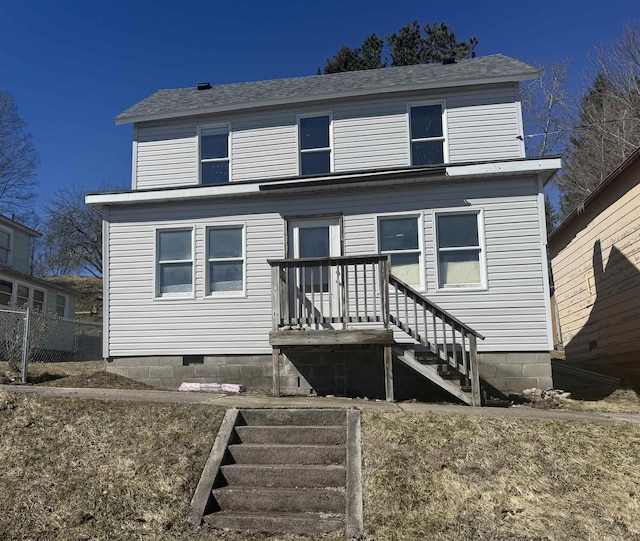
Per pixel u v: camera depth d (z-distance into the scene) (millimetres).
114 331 10383
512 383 9102
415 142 10562
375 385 9352
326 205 10070
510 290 9312
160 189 10367
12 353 10258
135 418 6141
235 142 11156
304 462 5398
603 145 24516
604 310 12195
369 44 32781
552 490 4656
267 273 10086
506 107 10352
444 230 9711
